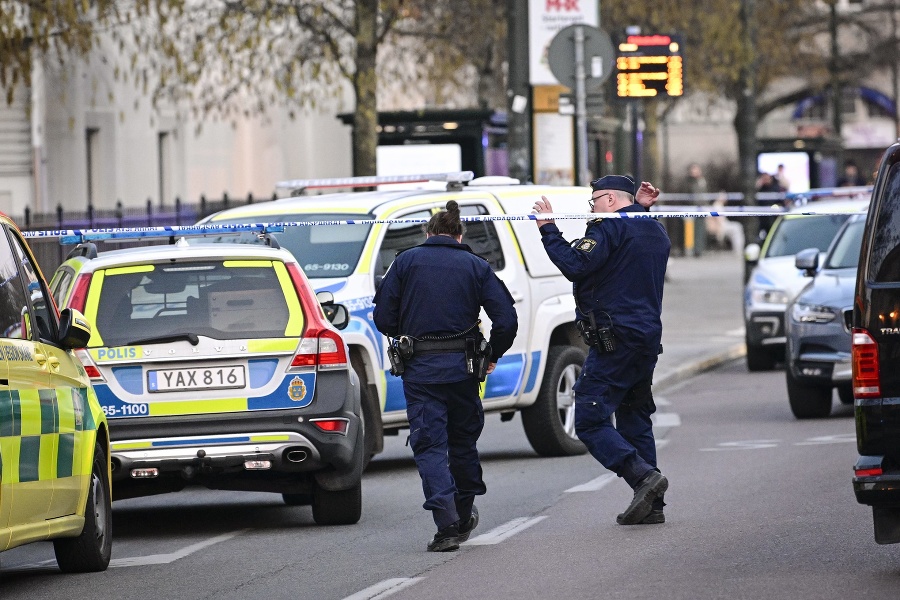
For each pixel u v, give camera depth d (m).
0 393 27.41
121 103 105.00
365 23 74.81
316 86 115.56
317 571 30.66
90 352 34.41
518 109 70.50
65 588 29.95
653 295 34.53
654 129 154.50
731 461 44.75
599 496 39.53
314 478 35.69
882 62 168.25
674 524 34.34
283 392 34.62
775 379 70.06
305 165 128.75
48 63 90.38
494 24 96.56
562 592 27.31
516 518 36.53
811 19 159.75
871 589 26.67
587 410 34.44
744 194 103.00
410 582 28.95
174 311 34.78
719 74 127.00
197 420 34.31
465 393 33.16
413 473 46.50
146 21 84.81
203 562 32.34
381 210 45.03
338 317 39.47
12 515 27.67
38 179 95.19
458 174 48.19
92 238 36.56
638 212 34.88
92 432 31.48
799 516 34.69
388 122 90.06
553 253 34.19
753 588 26.98
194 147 113.56
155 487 36.16
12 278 29.25
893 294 27.30
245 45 73.81
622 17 103.50
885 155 27.94
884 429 27.25
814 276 57.34
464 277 33.22
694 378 72.56
